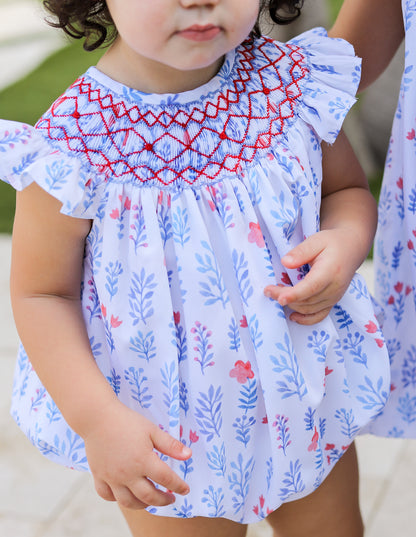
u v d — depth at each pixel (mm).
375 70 1528
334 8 5055
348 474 1424
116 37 1211
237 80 1237
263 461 1277
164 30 1071
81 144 1156
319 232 1254
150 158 1166
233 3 1077
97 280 1199
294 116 1260
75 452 1277
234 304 1220
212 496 1237
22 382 1360
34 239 1189
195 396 1212
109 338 1222
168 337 1192
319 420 1315
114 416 1160
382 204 1462
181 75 1179
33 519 2029
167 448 1151
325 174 1364
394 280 1472
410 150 1326
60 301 1230
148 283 1178
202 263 1176
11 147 1146
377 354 1322
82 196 1137
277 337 1216
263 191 1210
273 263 1243
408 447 2191
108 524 2004
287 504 1407
